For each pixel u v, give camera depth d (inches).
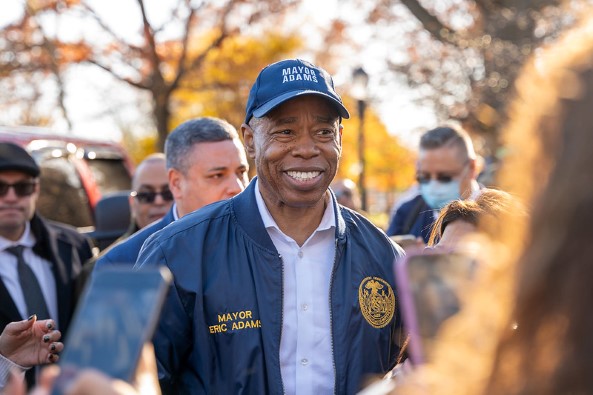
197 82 991.6
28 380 152.0
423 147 191.3
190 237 109.7
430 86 727.1
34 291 175.9
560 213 37.4
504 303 39.6
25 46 932.0
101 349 45.7
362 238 113.5
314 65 113.0
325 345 106.9
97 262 146.8
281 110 108.0
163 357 106.7
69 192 280.7
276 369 104.7
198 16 971.3
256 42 1008.9
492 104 570.3
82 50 935.0
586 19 41.3
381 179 1446.9
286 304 107.6
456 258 50.1
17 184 176.4
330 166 109.7
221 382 106.1
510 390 39.1
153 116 969.5
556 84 39.1
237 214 111.5
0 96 986.1
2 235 177.0
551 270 37.6
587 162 37.2
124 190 317.4
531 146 39.9
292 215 110.0
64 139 289.9
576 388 38.0
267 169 109.2
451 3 832.3
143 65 960.9
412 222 206.4
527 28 644.1
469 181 191.8
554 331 38.3
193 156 159.5
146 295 46.8
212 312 106.6
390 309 110.9
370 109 975.0
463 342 41.8
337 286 108.7
